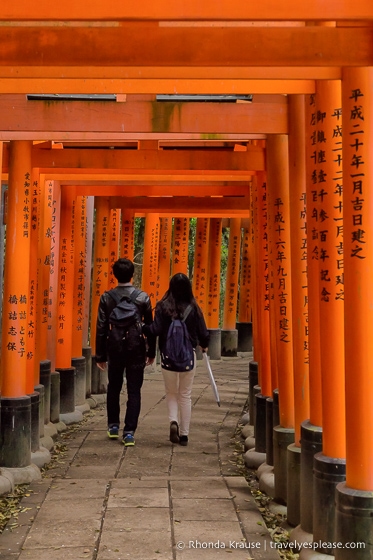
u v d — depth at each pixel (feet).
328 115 13.35
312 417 14.62
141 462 20.79
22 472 18.57
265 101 16.25
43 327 24.82
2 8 9.78
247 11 9.83
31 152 20.07
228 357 48.78
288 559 13.65
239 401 31.48
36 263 21.56
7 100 16.43
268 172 17.84
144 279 40.16
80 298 29.71
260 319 21.12
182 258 43.19
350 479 11.94
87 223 32.96
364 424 11.72
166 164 20.24
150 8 9.82
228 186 29.58
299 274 15.70
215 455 21.76
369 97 11.63
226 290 49.24
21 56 10.75
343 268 12.12
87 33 10.75
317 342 14.43
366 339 11.66
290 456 15.44
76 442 23.47
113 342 22.74
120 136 17.65
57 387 25.40
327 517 13.10
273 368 18.81
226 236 67.00
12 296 19.29
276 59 10.74
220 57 10.74
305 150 14.79
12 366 19.26
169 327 22.68
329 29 10.75
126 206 34.50
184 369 22.58
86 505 16.42
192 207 34.88
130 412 22.82
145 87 14.21
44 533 14.64
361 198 11.66
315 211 13.69
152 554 13.58
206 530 14.88
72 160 20.22
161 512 15.92
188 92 14.19
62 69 12.01
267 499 17.25
